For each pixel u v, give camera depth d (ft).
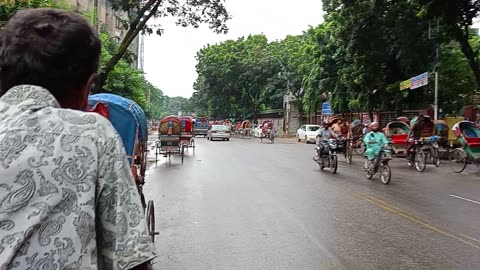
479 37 86.79
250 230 22.74
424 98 83.30
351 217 25.98
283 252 18.90
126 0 42.93
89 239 4.09
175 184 39.52
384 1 69.92
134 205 4.48
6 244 3.76
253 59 183.42
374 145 42.83
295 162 61.11
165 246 19.81
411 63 74.64
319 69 106.63
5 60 4.57
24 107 4.36
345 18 76.33
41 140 4.16
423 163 51.01
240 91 196.65
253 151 83.87
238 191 35.50
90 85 4.98
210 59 196.95
